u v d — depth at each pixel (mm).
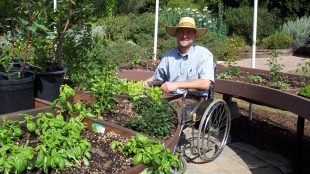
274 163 4500
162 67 4371
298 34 14148
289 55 13297
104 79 3709
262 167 4383
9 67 3127
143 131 2863
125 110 3291
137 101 3359
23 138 2465
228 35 14445
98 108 3133
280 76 5613
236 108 5684
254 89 4844
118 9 13281
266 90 4660
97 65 3920
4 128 2367
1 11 2936
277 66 6016
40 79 3395
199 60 4137
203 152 4207
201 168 4234
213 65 4180
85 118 2766
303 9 15852
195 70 4152
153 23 9938
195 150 4410
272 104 4582
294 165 4395
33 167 2068
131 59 6574
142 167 2100
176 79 4273
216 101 4008
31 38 3383
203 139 4102
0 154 2002
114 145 2393
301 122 4309
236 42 12016
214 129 4430
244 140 5168
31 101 3184
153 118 2930
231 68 5848
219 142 4793
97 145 2449
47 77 3406
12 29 3277
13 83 2986
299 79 5523
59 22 3379
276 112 6641
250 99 5023
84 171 2107
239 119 6090
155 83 4117
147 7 15047
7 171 1939
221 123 4590
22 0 2943
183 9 12031
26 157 1979
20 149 2035
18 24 3180
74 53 3885
